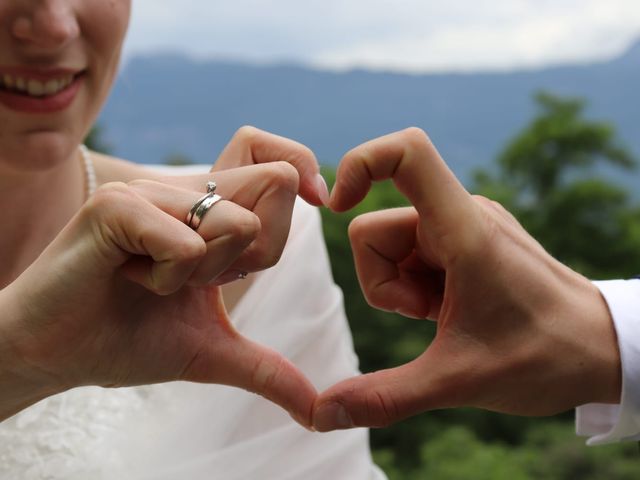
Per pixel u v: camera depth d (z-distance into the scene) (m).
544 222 2.82
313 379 0.71
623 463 2.00
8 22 0.55
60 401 0.63
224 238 0.43
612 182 2.83
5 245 0.66
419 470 2.07
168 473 0.63
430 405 0.50
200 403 0.66
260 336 0.69
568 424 2.16
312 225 0.75
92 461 0.62
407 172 0.49
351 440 0.70
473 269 0.49
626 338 0.51
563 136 2.89
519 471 1.98
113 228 0.42
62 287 0.44
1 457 0.61
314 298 0.72
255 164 0.50
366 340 2.25
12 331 0.45
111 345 0.47
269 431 0.68
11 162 0.60
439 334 0.51
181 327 0.49
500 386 0.51
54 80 0.58
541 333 0.50
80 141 0.62
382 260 0.55
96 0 0.58
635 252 2.75
